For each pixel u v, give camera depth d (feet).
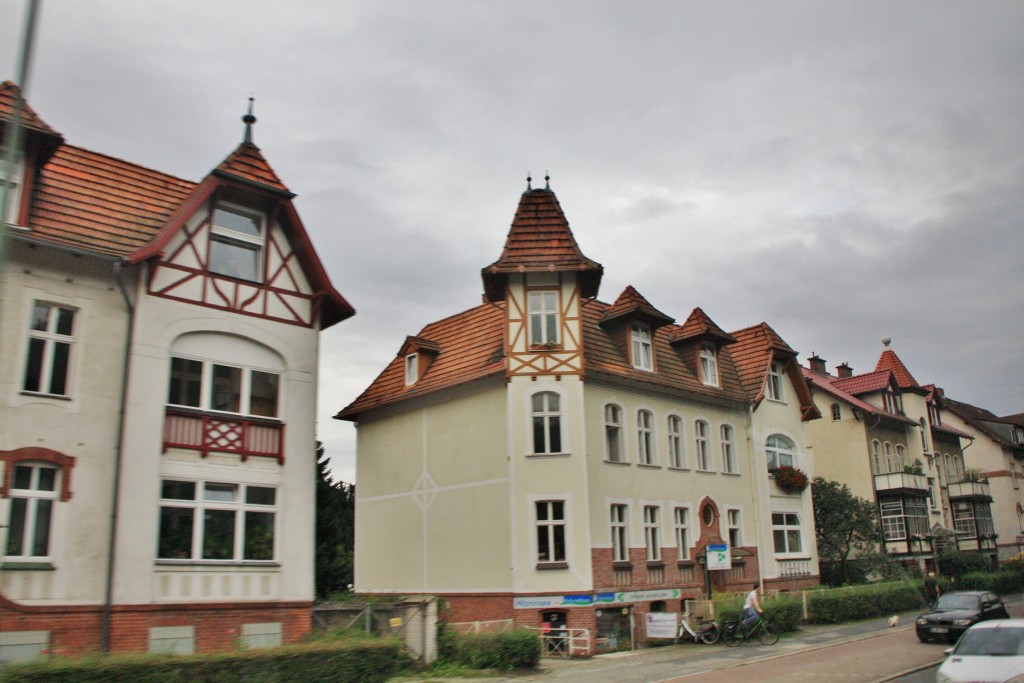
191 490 59.52
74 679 40.86
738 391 107.34
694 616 84.12
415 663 65.31
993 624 49.03
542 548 80.79
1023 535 183.83
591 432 85.15
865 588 102.73
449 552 87.66
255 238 66.59
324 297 68.39
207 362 62.18
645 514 89.30
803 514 112.78
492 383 86.58
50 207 58.08
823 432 147.54
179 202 66.49
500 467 83.61
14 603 50.52
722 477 101.24
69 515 53.62
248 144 67.00
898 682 54.95
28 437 52.85
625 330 93.35
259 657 47.47
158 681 43.47
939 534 143.43
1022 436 207.51
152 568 56.03
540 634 77.00
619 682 58.34
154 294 59.72
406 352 99.86
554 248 86.58
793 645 76.54
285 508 63.36
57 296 55.88
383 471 99.25
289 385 65.67
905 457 154.71
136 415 57.11
